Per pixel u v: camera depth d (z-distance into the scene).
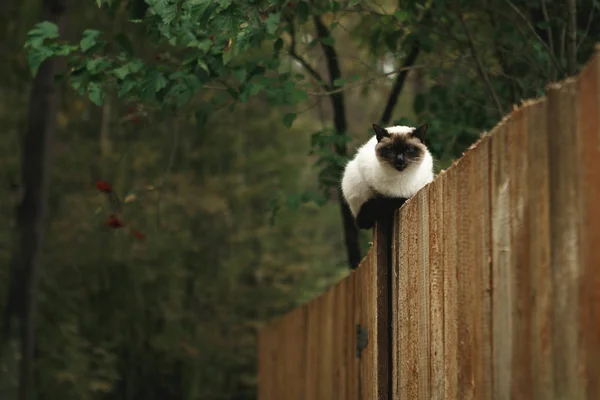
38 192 16.58
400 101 17.08
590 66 2.32
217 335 22.72
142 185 21.86
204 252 23.55
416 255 4.50
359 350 6.54
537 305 2.64
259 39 6.81
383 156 5.39
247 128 23.05
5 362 17.23
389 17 7.97
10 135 20.81
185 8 6.05
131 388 22.95
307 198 9.13
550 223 2.55
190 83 7.05
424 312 4.27
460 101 9.20
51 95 16.38
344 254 25.03
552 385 2.53
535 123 2.66
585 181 2.34
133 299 22.27
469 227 3.38
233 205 23.47
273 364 12.31
